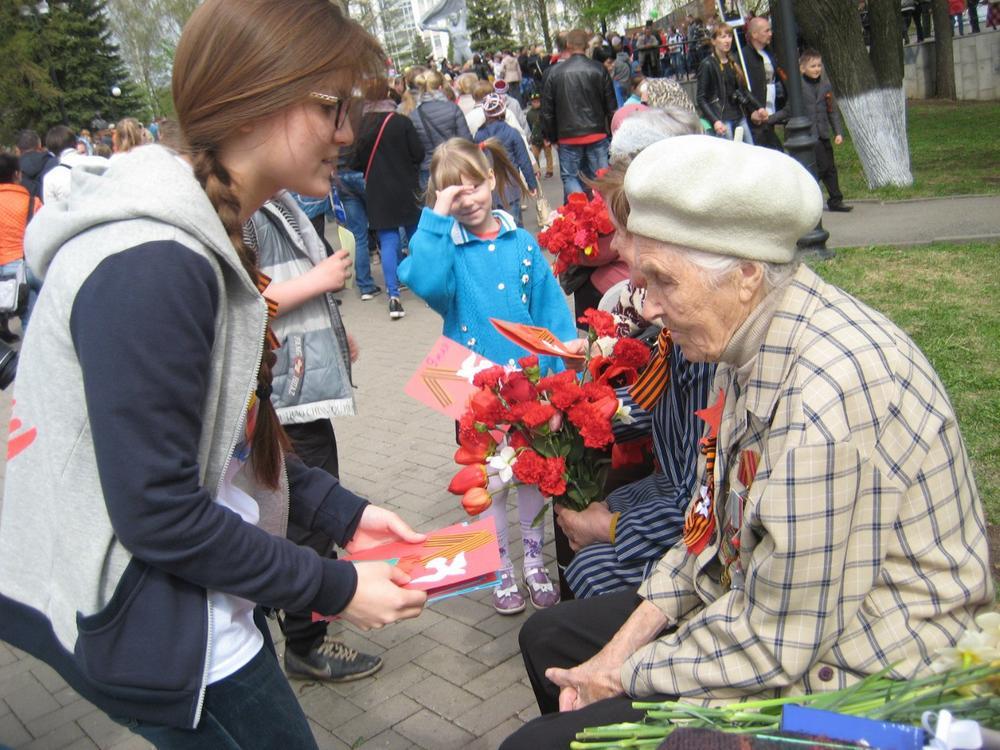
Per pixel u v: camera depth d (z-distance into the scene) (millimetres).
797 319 1587
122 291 1297
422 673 3227
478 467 2686
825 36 10328
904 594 1531
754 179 1531
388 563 1678
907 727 1146
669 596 1936
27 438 1443
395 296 8500
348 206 9062
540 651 2170
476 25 58156
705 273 1599
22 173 9852
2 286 8539
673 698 1702
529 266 3514
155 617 1410
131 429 1291
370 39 1540
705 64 9352
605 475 2742
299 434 3131
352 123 1576
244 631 1554
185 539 1342
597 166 10258
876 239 8047
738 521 1658
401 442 5492
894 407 1499
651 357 2639
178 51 1486
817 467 1451
